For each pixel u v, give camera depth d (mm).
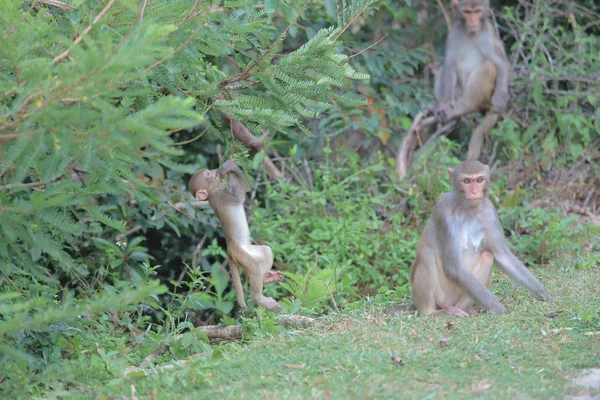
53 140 7031
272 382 8148
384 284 15195
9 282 10031
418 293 11164
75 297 13227
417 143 19172
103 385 8781
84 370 9125
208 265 16719
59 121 6836
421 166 17703
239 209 11898
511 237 15969
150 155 7770
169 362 9883
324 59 9086
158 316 14922
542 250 14922
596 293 11383
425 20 21375
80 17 7730
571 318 10055
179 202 16156
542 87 19812
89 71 6516
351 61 18703
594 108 19844
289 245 15664
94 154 7145
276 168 18250
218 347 9883
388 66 19766
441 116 18953
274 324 10516
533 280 11273
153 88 8766
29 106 6957
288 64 9141
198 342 10266
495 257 11414
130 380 8539
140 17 7535
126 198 15188
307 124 19438
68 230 7770
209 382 8219
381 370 8406
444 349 9078
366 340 9398
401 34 20875
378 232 16109
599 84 19453
